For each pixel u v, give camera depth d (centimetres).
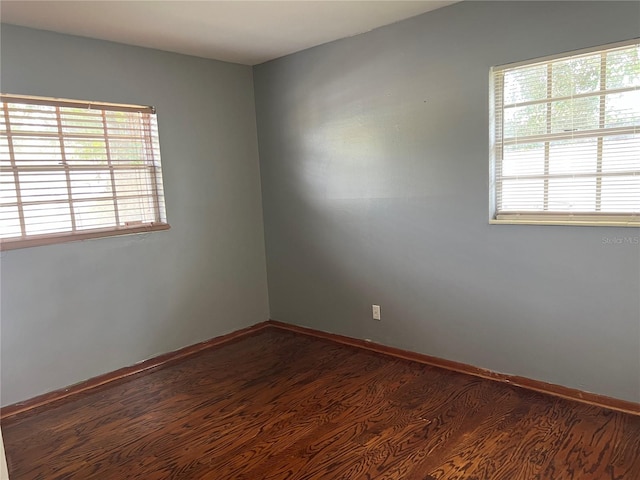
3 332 280
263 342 388
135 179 339
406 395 280
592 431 231
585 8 239
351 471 210
